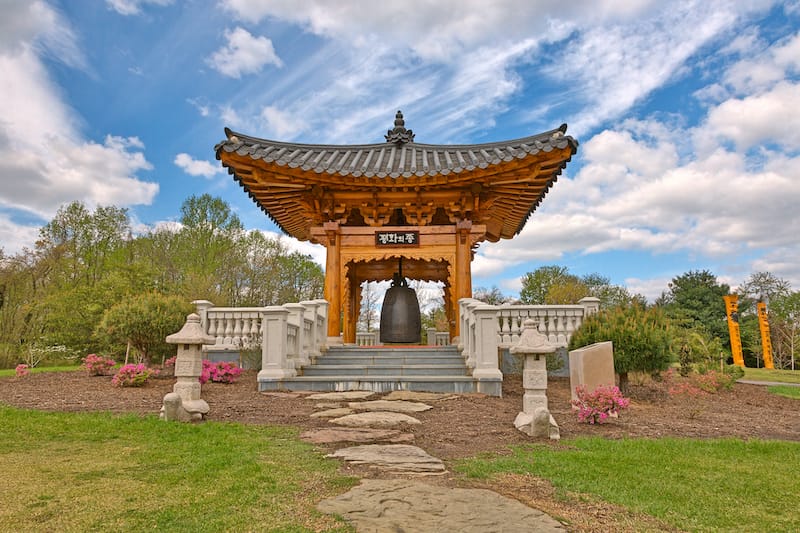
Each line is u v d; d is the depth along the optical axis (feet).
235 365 39.58
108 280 83.61
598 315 34.78
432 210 46.19
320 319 42.09
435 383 32.07
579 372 29.45
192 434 19.86
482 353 32.30
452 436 20.61
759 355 125.59
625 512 12.43
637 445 19.54
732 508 13.01
